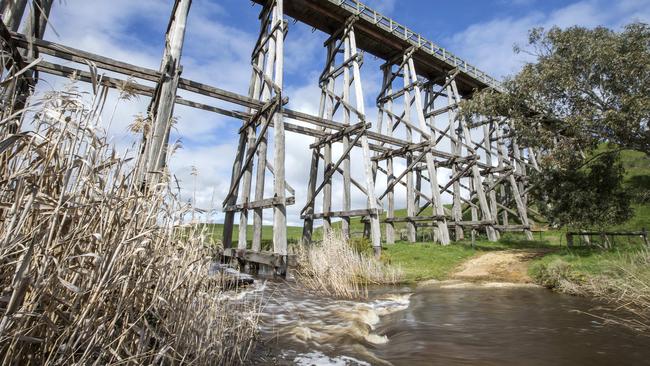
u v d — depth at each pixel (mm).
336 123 13781
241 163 14008
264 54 14008
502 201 24609
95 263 1885
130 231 2127
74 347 1759
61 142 1936
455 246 15000
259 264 11047
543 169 12062
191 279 3025
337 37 16469
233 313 3951
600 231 12008
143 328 2240
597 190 11656
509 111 12594
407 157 17625
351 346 4055
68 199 1691
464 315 5777
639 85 9992
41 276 1616
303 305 6348
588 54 10570
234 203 13961
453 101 20266
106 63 8195
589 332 4703
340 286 7711
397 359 3693
